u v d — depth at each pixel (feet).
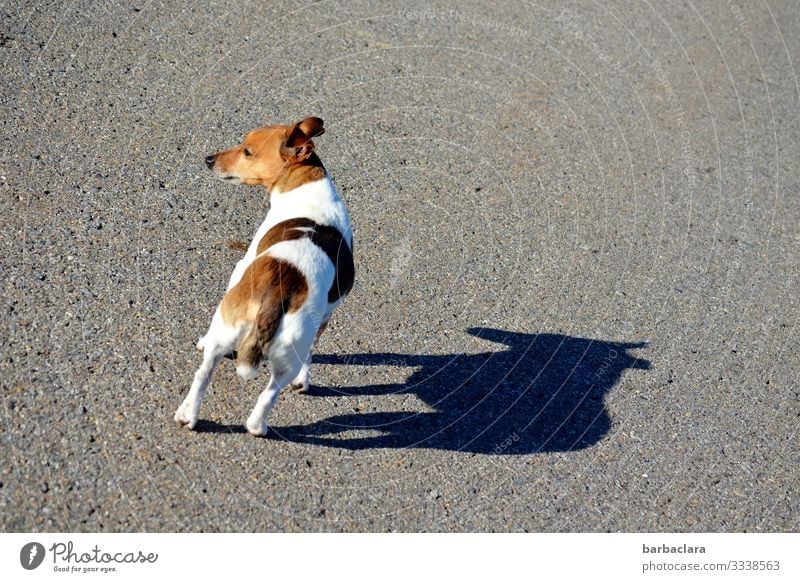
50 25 25.44
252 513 15.48
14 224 19.61
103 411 16.26
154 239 20.42
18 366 16.58
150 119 23.70
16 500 14.48
